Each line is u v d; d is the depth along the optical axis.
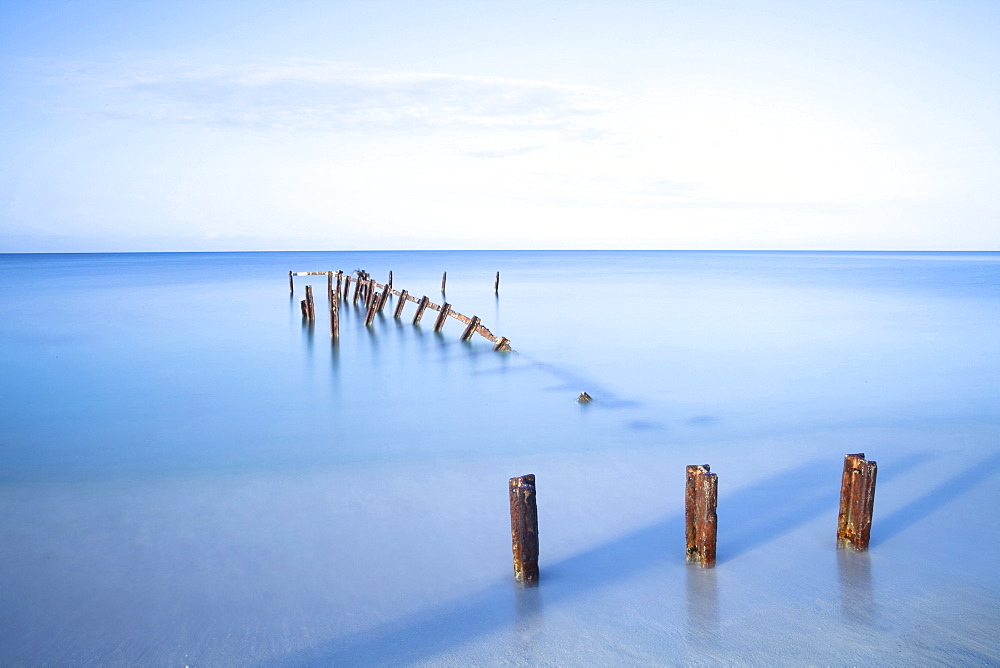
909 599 7.48
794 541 8.93
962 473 11.70
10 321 34.91
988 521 9.58
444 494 10.91
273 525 9.73
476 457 12.88
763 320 35.09
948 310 39.84
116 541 9.23
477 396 18.12
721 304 44.53
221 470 12.27
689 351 25.22
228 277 79.88
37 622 7.29
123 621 7.30
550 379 20.19
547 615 7.27
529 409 16.64
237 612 7.44
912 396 17.88
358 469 12.25
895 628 6.93
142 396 18.45
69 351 25.80
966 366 22.16
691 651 6.61
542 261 165.50
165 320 35.34
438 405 17.19
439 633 6.98
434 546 8.98
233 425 15.48
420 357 24.06
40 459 12.98
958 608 7.29
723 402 17.22
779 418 15.61
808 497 10.56
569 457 12.77
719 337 28.86
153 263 142.62
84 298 49.03
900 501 10.36
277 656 6.68
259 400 17.94
